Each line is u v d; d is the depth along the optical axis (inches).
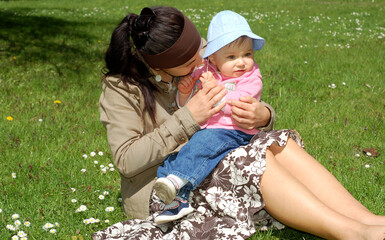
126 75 108.6
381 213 121.9
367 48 375.6
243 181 101.7
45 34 449.7
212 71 117.3
